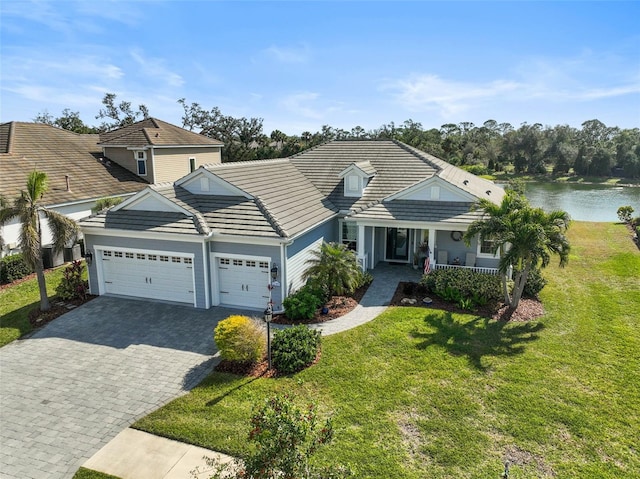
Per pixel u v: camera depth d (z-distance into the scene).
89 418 10.43
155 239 16.89
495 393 10.98
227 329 12.31
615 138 104.12
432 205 20.38
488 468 8.54
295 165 26.14
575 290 18.83
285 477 6.16
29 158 27.27
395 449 9.04
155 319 15.92
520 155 85.50
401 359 12.66
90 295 18.22
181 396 11.19
